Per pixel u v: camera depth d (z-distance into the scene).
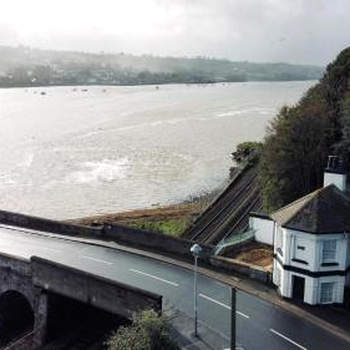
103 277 44.53
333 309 42.75
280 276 45.12
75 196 99.06
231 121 193.62
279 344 38.34
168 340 35.31
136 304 42.12
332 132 64.69
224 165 121.50
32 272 49.19
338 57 86.69
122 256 54.25
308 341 38.62
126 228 58.25
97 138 156.12
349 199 45.41
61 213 89.56
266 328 40.34
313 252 42.25
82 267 51.38
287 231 43.22
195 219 71.25
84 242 58.59
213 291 46.03
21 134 164.00
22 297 55.47
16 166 122.12
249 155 95.25
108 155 133.50
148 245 56.59
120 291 43.09
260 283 47.22
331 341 38.56
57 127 178.62
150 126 179.88
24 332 53.03
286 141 61.62
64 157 131.25
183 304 43.88
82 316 51.12
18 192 101.94
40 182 109.00
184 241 53.66
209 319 41.62
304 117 63.03
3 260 52.25
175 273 49.78
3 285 52.75
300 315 41.91
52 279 47.75
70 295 46.62
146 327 35.16
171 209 85.38
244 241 54.28
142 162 125.81
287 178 60.34
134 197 97.75
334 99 76.31
